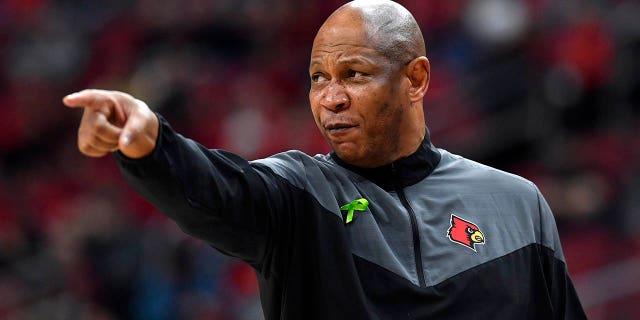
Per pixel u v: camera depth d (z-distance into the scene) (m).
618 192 30.73
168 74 37.19
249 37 40.38
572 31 34.09
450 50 37.31
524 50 35.91
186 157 7.13
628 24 34.53
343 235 8.14
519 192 9.05
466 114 34.47
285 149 34.41
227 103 36.84
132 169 6.84
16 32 42.31
